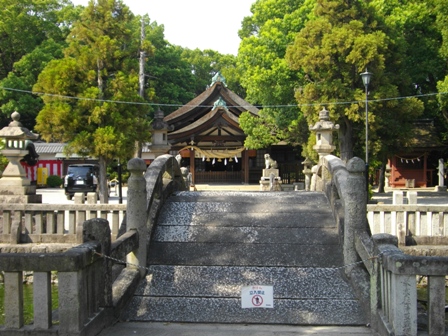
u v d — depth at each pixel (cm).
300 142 2650
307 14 2561
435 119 3209
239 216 734
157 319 524
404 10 2573
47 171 3528
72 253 423
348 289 566
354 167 596
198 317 525
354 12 2225
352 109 2069
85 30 1934
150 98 2141
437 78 2738
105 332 480
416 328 410
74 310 419
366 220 596
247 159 3431
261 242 662
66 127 1788
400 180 3459
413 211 1135
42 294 423
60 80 1792
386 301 455
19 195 1338
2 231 1266
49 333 418
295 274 597
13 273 423
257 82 2459
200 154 3347
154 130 1684
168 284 583
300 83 2469
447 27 2380
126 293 545
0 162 1662
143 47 2077
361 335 477
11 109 3419
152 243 665
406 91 2439
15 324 423
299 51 2225
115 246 516
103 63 1950
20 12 3719
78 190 2498
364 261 530
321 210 752
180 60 4566
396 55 2273
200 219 726
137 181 610
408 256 415
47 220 1211
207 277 595
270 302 536
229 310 536
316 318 520
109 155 1811
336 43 2109
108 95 1923
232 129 3341
